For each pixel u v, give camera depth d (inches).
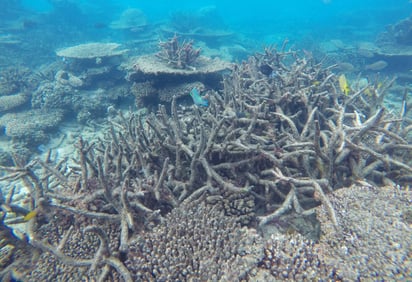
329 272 25.5
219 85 92.0
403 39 172.7
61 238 34.4
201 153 38.3
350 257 26.2
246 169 40.8
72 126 95.5
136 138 44.0
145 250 28.4
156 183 35.4
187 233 29.0
